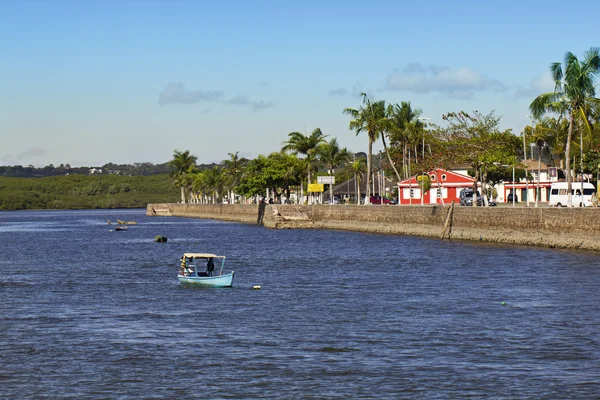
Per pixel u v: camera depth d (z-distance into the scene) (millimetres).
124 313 57156
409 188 180625
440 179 177500
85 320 54500
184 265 76125
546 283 68188
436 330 49125
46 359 43250
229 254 109125
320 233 159000
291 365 41406
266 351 44438
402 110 186375
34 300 64062
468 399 35625
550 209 100188
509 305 57500
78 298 65062
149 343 46844
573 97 102500
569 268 77438
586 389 36812
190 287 71500
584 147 160125
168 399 36188
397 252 104000
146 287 71875
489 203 151750
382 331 49156
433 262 88750
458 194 176625
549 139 176625
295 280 75438
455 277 74375
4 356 43969
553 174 109000
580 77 100312
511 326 49906
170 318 54875
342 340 46844
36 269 91188
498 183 173125
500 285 67938
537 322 51000
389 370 40188
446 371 39875
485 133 142500
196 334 49219
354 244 122438
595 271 74562
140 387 37938
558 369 40000
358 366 41031
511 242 108000
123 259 105312
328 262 93062
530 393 36344
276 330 50031
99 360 42938
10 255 115875
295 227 184625
